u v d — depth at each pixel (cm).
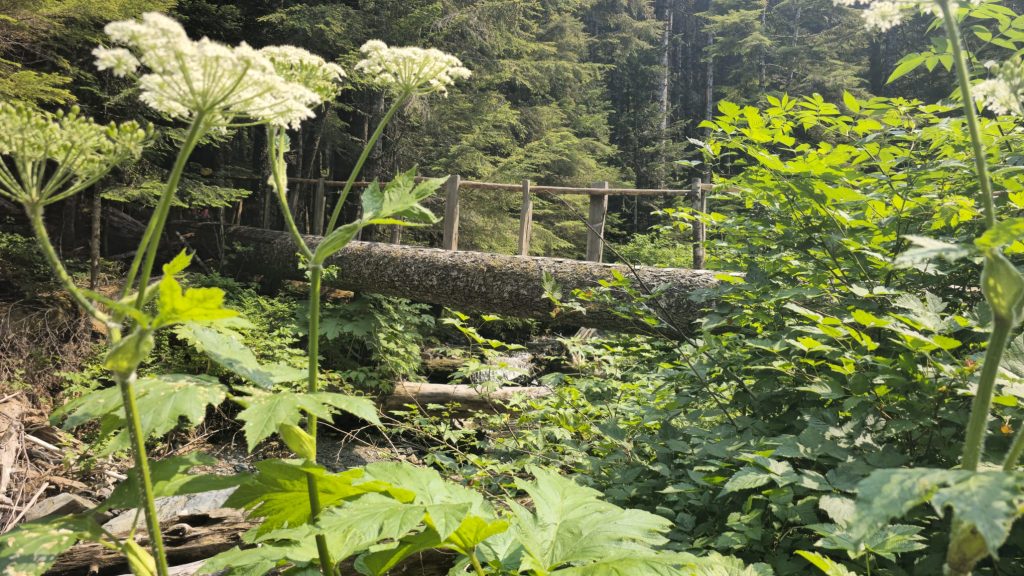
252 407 108
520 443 380
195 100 99
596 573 125
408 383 719
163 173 787
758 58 2134
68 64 638
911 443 208
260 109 108
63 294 655
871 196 261
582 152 1441
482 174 1124
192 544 306
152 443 548
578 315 580
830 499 171
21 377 549
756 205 340
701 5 2875
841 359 216
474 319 949
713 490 242
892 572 181
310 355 124
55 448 486
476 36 1088
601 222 701
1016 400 155
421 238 1129
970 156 267
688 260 1073
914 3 99
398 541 137
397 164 1123
